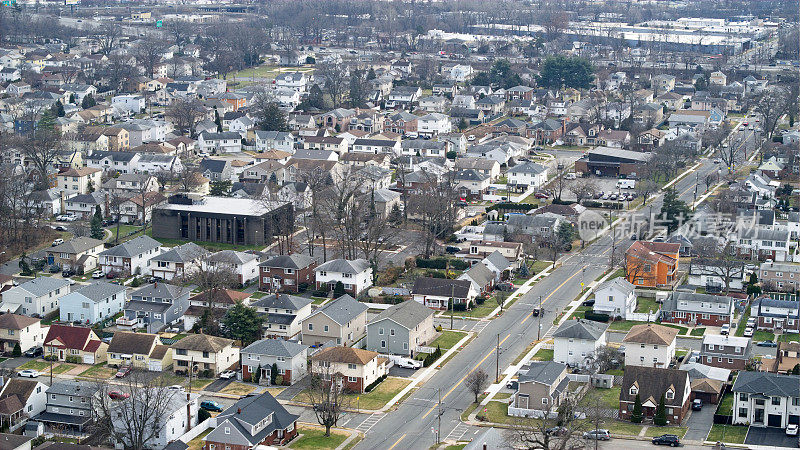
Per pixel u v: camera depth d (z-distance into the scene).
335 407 152.50
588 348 174.25
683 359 177.62
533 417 156.88
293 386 169.50
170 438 148.75
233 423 144.38
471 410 159.75
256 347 171.38
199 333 184.62
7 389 157.12
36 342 186.38
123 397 152.75
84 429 154.12
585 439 147.88
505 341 187.00
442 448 146.12
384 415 158.38
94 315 195.62
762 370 169.25
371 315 199.00
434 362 178.25
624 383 157.62
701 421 156.12
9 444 139.12
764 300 194.12
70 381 169.12
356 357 166.50
